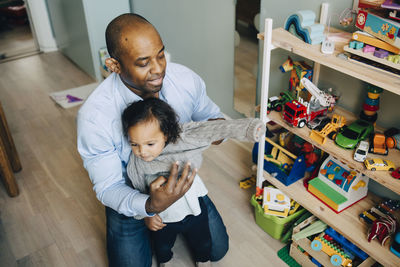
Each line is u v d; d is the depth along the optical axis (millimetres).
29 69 3662
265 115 1551
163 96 1265
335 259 1476
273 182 1674
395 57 1102
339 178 1514
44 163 2340
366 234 1386
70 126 2715
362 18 1198
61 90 3238
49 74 3549
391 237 1359
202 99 1374
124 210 1140
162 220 1340
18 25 4699
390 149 1360
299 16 1373
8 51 4043
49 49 4039
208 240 1494
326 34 1423
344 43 1352
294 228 1574
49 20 3902
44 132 2652
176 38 2691
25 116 2859
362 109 1519
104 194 1194
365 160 1271
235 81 2279
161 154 1136
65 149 2463
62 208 1993
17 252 1751
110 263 1490
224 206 1934
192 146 1094
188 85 1297
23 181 2193
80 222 1902
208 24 2295
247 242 1738
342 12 1469
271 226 1709
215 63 2393
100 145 1173
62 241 1802
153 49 1016
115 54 1042
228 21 2127
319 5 1557
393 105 1428
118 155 1241
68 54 3789
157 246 1502
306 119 1473
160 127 1012
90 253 1734
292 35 1441
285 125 1499
